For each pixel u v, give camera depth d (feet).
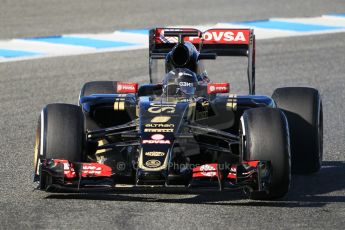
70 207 90.43
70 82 178.50
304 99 107.45
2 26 254.68
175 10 288.10
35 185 101.60
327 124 143.02
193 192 96.89
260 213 88.48
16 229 82.23
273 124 91.40
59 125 92.94
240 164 89.51
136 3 305.73
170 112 96.73
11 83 177.47
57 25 257.55
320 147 111.04
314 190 100.37
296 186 102.58
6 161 115.85
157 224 83.82
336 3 310.45
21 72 189.47
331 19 272.31
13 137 131.85
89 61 203.00
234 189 88.33
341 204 93.15
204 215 87.35
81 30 248.93
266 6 298.97
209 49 119.96
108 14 280.10
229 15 277.03
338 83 180.96
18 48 219.82
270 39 236.43
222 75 188.85
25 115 148.46
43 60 204.13
